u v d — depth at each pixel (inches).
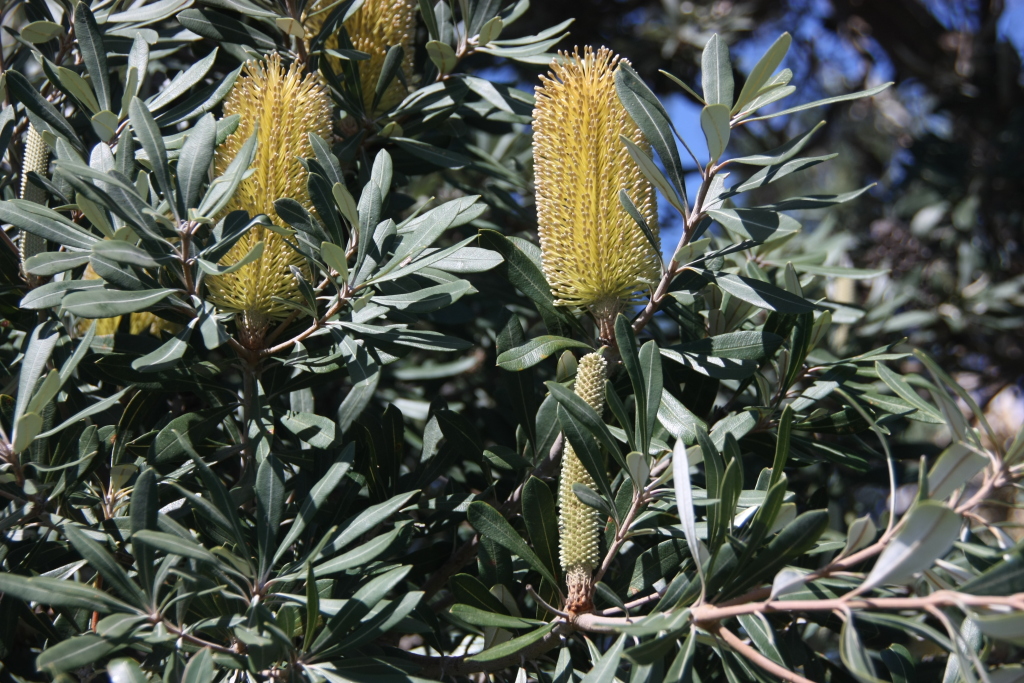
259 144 39.8
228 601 38.5
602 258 40.0
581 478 39.4
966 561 38.2
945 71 108.7
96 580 40.9
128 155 39.9
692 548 36.8
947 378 36.2
